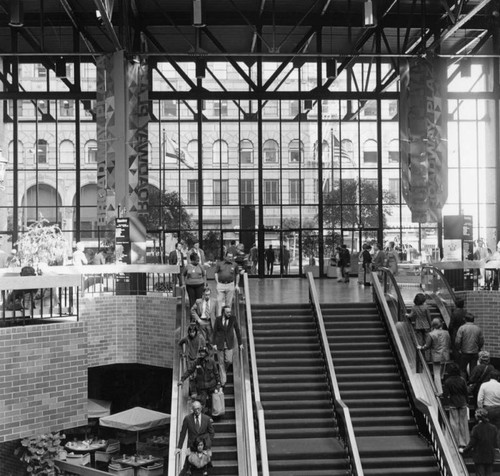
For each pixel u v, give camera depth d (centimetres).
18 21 2394
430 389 1470
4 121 3412
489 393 1345
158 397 2519
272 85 3531
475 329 1584
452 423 1424
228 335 1576
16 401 1574
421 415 1489
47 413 1627
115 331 2073
